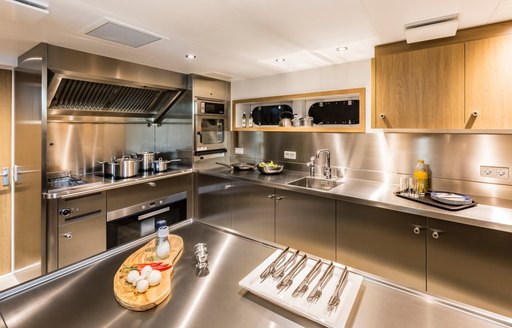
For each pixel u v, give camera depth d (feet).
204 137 11.70
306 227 8.34
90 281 3.36
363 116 8.96
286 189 8.72
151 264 3.59
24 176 8.10
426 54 6.69
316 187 9.70
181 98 11.39
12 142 8.71
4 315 2.76
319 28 6.28
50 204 7.23
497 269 5.48
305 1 5.03
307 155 10.57
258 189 9.48
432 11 5.44
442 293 6.15
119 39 7.01
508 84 5.78
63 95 8.52
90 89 8.96
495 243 5.48
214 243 4.42
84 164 9.64
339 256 7.71
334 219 7.73
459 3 5.10
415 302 2.92
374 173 8.94
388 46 7.36
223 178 10.49
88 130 9.71
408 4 5.15
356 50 7.96
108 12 5.49
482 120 6.08
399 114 7.11
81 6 5.23
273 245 4.29
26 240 8.13
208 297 3.06
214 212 10.89
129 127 11.06
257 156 12.05
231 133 12.84
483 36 6.13
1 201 8.60
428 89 6.70
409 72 6.93
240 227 10.08
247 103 12.42
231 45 7.50
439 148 7.66
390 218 6.78
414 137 8.08
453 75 6.38
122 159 9.64
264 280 3.24
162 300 2.98
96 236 8.10
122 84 9.29
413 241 6.47
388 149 8.61
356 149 9.27
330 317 2.62
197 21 5.90
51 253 7.25
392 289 3.14
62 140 9.05
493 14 5.58
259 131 11.86
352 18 5.78
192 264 3.77
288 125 10.77
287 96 10.74
